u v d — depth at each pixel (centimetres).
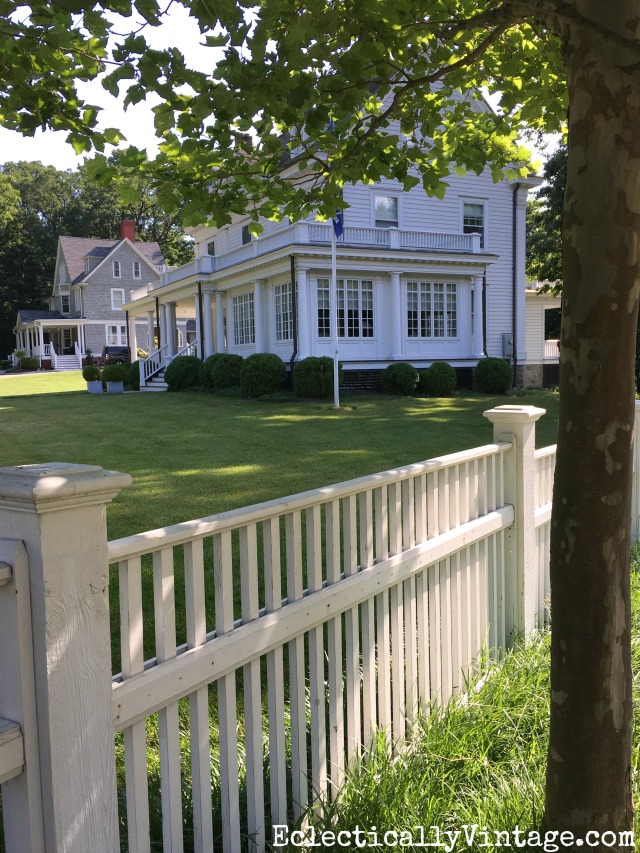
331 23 234
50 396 2297
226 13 221
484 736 278
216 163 326
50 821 143
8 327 5928
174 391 2367
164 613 179
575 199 187
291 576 226
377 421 1373
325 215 380
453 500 335
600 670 199
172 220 6800
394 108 322
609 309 186
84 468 145
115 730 161
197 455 990
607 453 192
